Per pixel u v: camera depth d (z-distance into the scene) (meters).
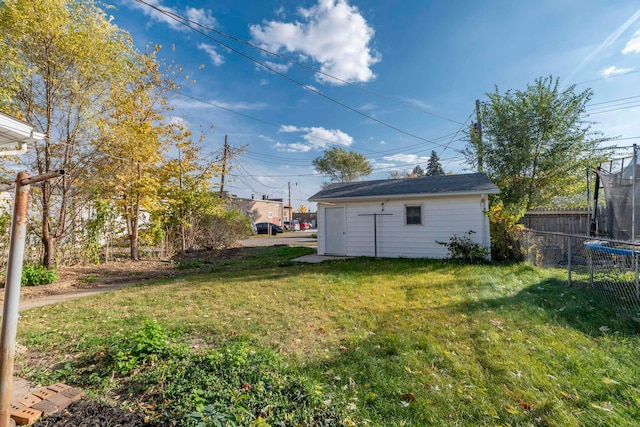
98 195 9.09
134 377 2.44
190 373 2.43
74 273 7.88
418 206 9.70
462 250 8.52
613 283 4.95
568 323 3.59
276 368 2.58
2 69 6.39
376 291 5.40
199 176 13.64
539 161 10.80
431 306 4.41
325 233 11.16
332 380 2.46
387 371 2.59
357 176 35.69
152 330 3.03
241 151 14.52
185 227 12.52
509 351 2.88
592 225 8.57
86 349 3.04
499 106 11.37
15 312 1.68
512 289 5.20
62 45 6.84
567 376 2.43
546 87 10.66
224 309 4.50
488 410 2.05
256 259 10.55
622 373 2.44
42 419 1.90
